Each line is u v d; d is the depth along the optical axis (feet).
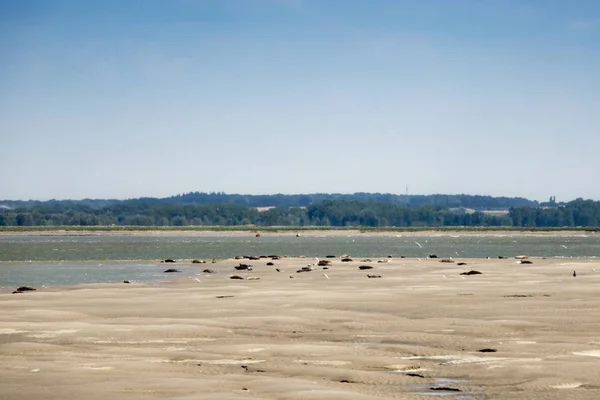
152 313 170.19
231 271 338.75
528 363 105.50
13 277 310.24
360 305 183.52
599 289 219.00
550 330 139.54
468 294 209.15
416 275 295.48
